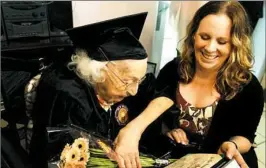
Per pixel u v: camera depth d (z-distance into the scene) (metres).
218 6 0.74
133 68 0.63
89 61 0.63
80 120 0.63
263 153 1.75
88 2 2.11
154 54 1.80
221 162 0.62
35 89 0.77
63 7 2.00
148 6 1.78
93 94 0.67
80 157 0.57
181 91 0.91
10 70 0.88
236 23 0.73
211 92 0.88
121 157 0.62
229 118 0.88
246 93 0.86
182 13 1.63
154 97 0.86
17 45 1.80
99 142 0.61
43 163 0.62
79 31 0.64
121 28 0.66
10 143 0.68
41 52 1.81
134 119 0.75
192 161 0.63
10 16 1.85
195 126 0.90
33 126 0.70
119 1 2.00
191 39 0.85
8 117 0.82
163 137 0.85
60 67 0.70
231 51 0.78
